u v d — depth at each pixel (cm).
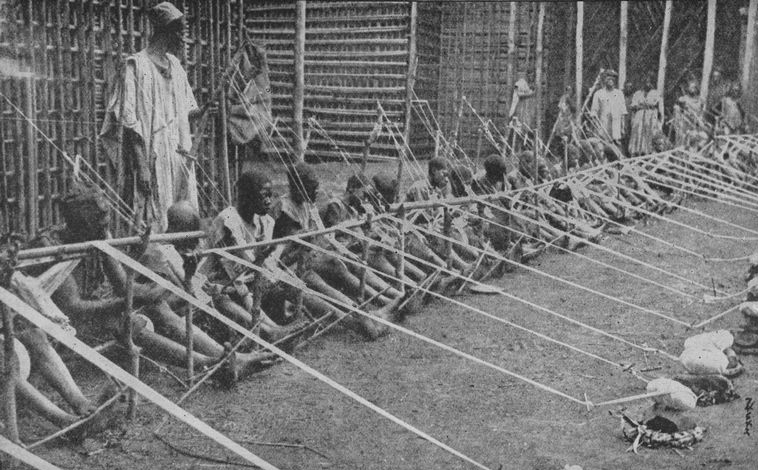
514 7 1953
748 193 1509
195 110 839
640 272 1012
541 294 895
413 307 805
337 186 1385
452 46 2038
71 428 470
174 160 815
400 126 1866
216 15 1002
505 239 1009
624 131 2136
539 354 688
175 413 383
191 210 643
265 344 471
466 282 896
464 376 630
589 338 734
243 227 684
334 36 1889
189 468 462
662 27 2408
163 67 810
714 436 516
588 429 530
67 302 562
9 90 765
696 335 698
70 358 595
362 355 677
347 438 511
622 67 2266
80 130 838
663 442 500
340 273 763
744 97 2230
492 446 502
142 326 574
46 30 805
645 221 1352
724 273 1003
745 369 636
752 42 2214
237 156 1041
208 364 594
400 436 516
